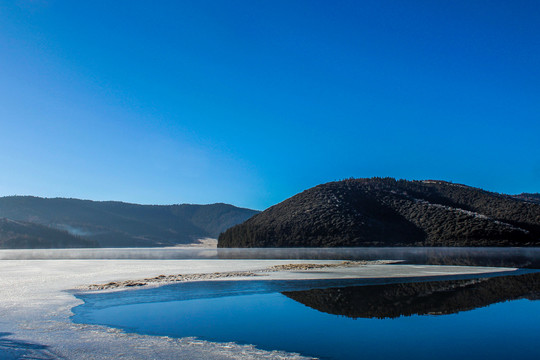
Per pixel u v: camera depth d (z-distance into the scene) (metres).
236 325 14.48
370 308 17.75
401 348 11.78
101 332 13.16
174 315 16.09
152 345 11.74
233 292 22.36
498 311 17.05
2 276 31.38
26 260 63.41
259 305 18.44
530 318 15.76
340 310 17.28
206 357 10.68
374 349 11.66
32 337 12.41
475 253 69.94
